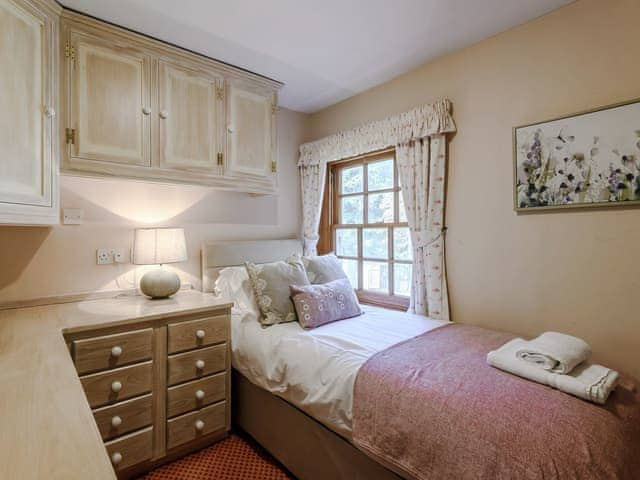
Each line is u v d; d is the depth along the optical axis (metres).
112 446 1.61
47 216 1.55
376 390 1.31
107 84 1.82
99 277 2.13
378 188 2.75
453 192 2.17
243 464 1.83
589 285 1.65
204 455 1.90
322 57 2.21
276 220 3.04
